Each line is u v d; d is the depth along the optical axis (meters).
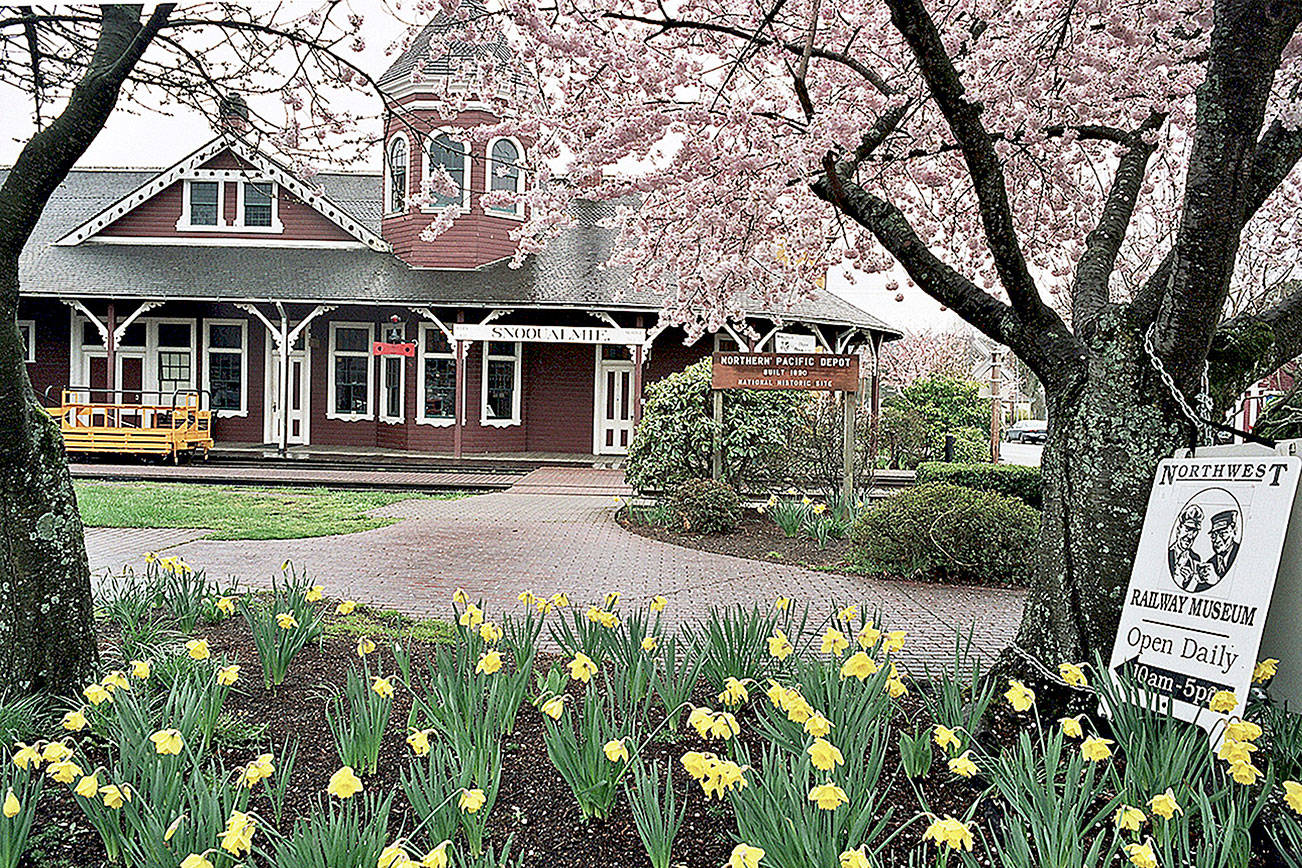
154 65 5.87
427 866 2.58
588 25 6.11
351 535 11.98
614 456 24.77
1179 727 3.72
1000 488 14.53
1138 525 4.29
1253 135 3.89
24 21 5.24
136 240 25.80
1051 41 5.70
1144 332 4.34
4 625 4.40
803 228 8.15
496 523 13.42
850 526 11.97
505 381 25.25
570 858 3.30
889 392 30.12
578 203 27.83
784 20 6.44
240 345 25.70
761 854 2.43
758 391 14.20
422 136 7.15
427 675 5.21
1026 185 7.44
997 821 3.43
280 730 4.36
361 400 25.97
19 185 4.38
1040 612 4.62
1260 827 3.46
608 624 4.86
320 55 6.03
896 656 6.51
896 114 5.87
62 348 25.28
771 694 3.51
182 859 2.84
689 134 6.03
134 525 12.08
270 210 25.84
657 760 4.04
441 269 24.66
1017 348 4.81
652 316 24.31
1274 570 3.47
